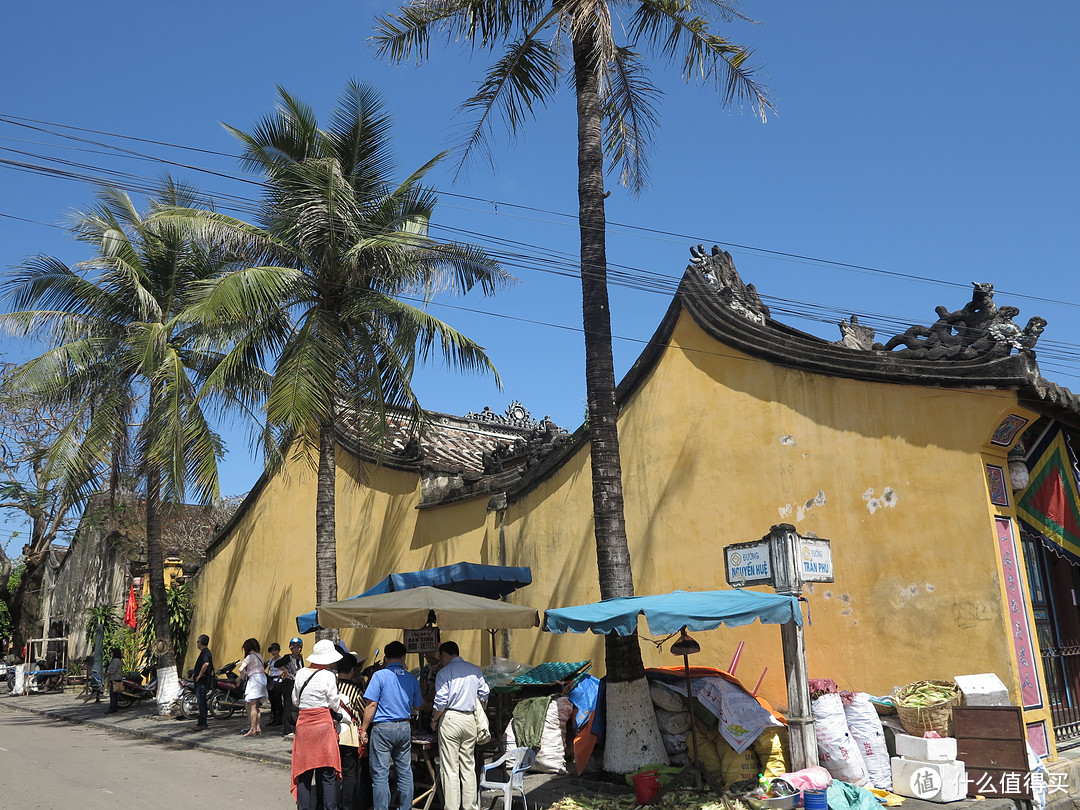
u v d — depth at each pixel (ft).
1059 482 33.35
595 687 33.14
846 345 38.60
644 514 39.88
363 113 48.78
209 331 52.47
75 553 96.84
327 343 45.44
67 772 38.01
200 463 52.54
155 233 58.23
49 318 56.59
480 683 27.81
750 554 27.89
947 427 30.76
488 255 46.50
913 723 27.40
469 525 49.16
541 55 38.60
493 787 26.84
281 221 47.50
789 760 28.07
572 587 42.22
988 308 30.25
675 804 26.11
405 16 37.58
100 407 58.18
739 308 38.19
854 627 32.01
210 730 51.44
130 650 78.07
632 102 39.78
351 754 26.96
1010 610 29.07
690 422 38.81
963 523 29.89
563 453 43.78
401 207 49.78
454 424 69.41
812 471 34.19
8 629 104.83
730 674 31.76
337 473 60.23
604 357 32.86
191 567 76.54
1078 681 33.68
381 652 53.31
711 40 37.37
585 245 34.17
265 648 62.95
